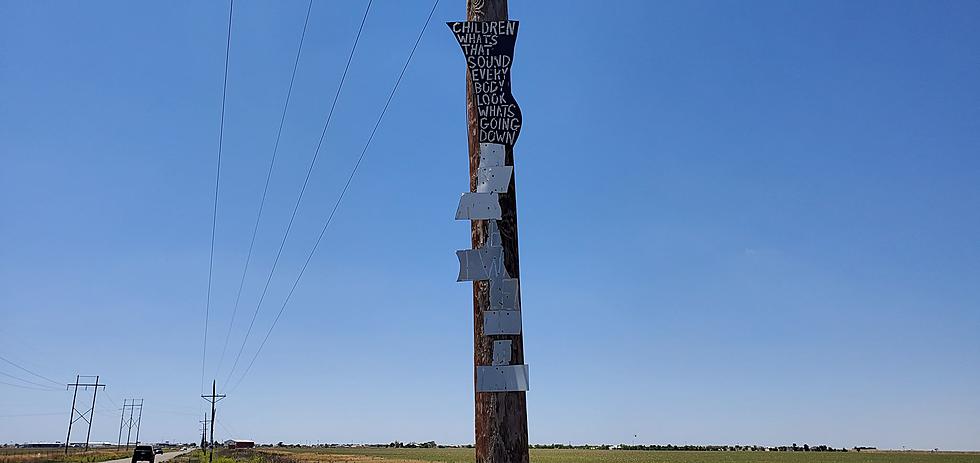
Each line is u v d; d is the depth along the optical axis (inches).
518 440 207.0
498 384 210.7
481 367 212.8
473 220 225.1
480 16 243.0
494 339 214.4
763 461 5255.9
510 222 224.4
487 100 234.4
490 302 217.2
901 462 5290.4
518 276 220.8
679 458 5777.6
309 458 4092.0
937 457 6535.4
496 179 226.2
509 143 231.3
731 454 7062.0
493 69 237.9
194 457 3949.3
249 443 7229.3
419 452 6604.3
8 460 3154.5
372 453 6082.7
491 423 208.1
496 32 240.8
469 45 239.6
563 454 6791.3
